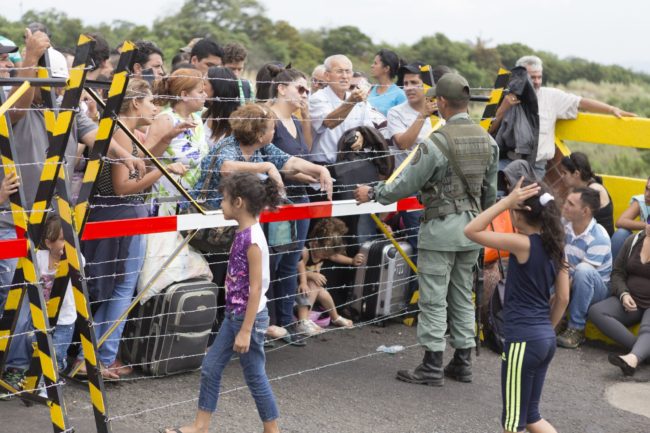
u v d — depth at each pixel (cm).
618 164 1719
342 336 671
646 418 547
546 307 439
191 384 544
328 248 666
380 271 681
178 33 1888
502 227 647
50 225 493
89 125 525
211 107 596
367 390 558
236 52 709
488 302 656
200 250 563
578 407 559
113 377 529
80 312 436
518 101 741
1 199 422
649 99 2342
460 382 586
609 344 702
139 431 469
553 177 815
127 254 520
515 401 437
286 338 639
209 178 544
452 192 554
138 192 511
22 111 484
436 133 550
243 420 493
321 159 671
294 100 611
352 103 655
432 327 568
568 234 706
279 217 559
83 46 408
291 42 2134
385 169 658
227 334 443
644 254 676
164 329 535
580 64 2628
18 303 452
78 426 468
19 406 484
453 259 568
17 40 1418
